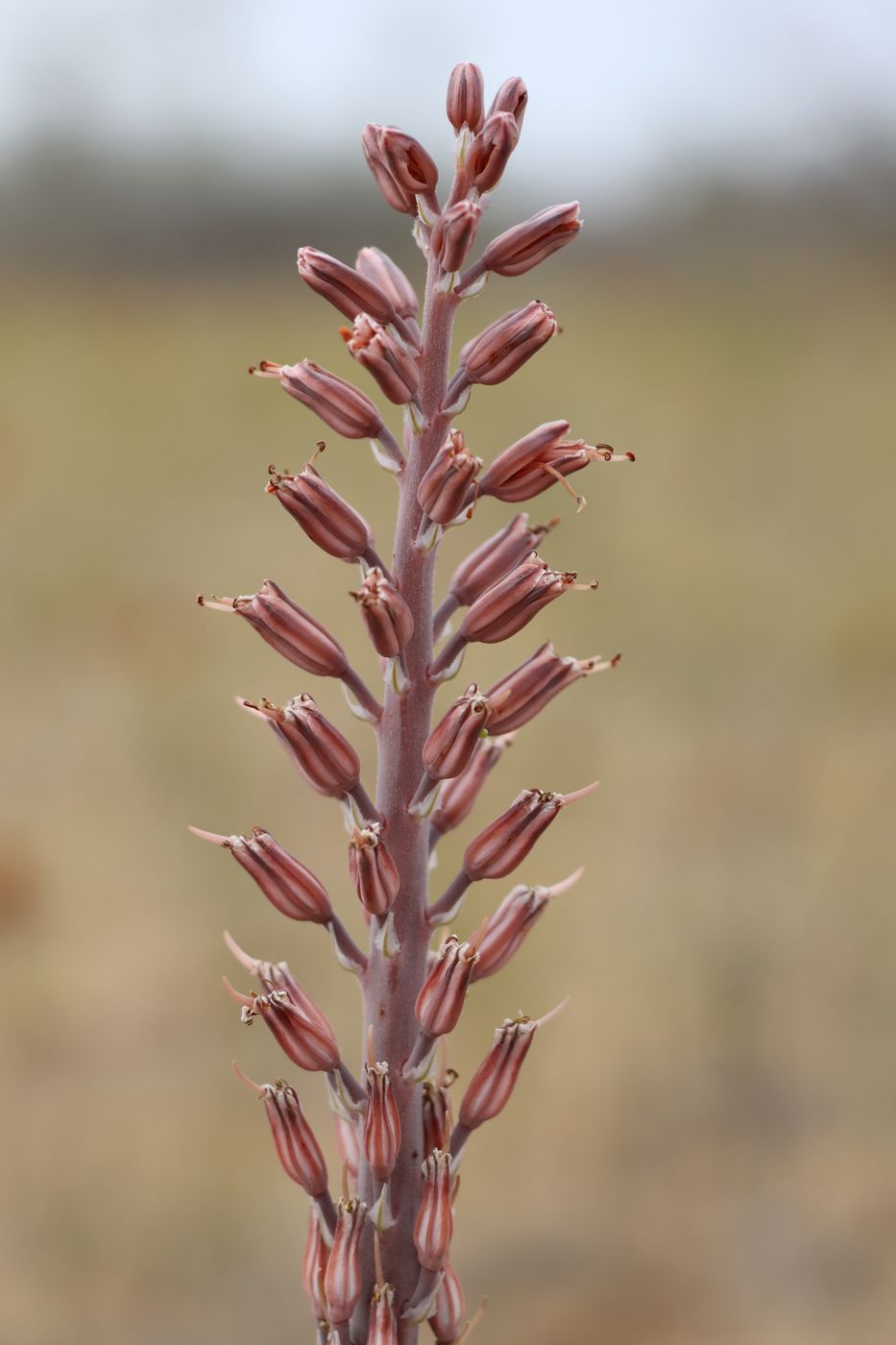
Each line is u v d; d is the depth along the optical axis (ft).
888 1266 23.43
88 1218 24.58
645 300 131.75
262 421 92.17
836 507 68.18
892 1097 26.50
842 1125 26.04
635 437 82.79
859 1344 22.17
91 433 87.45
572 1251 24.00
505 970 30.89
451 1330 8.71
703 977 30.01
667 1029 28.63
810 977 30.25
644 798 38.93
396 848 8.83
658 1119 26.76
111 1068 28.14
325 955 32.32
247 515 70.44
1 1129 26.35
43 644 51.11
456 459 8.32
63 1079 27.86
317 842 37.19
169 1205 24.99
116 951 31.83
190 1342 22.44
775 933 31.63
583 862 35.42
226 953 32.17
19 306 137.18
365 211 140.15
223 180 147.23
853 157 127.85
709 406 90.38
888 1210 24.49
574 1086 27.63
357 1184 9.12
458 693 46.09
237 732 43.45
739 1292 22.98
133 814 38.14
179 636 51.78
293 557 62.75
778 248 135.03
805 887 33.53
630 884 34.06
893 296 123.95
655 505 69.15
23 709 44.70
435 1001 8.48
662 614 54.54
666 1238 24.35
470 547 60.85
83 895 33.96
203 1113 27.30
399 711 8.82
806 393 93.25
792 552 61.82
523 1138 26.61
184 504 72.28
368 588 8.33
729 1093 27.22
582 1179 25.50
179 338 121.60
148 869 35.58
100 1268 23.77
